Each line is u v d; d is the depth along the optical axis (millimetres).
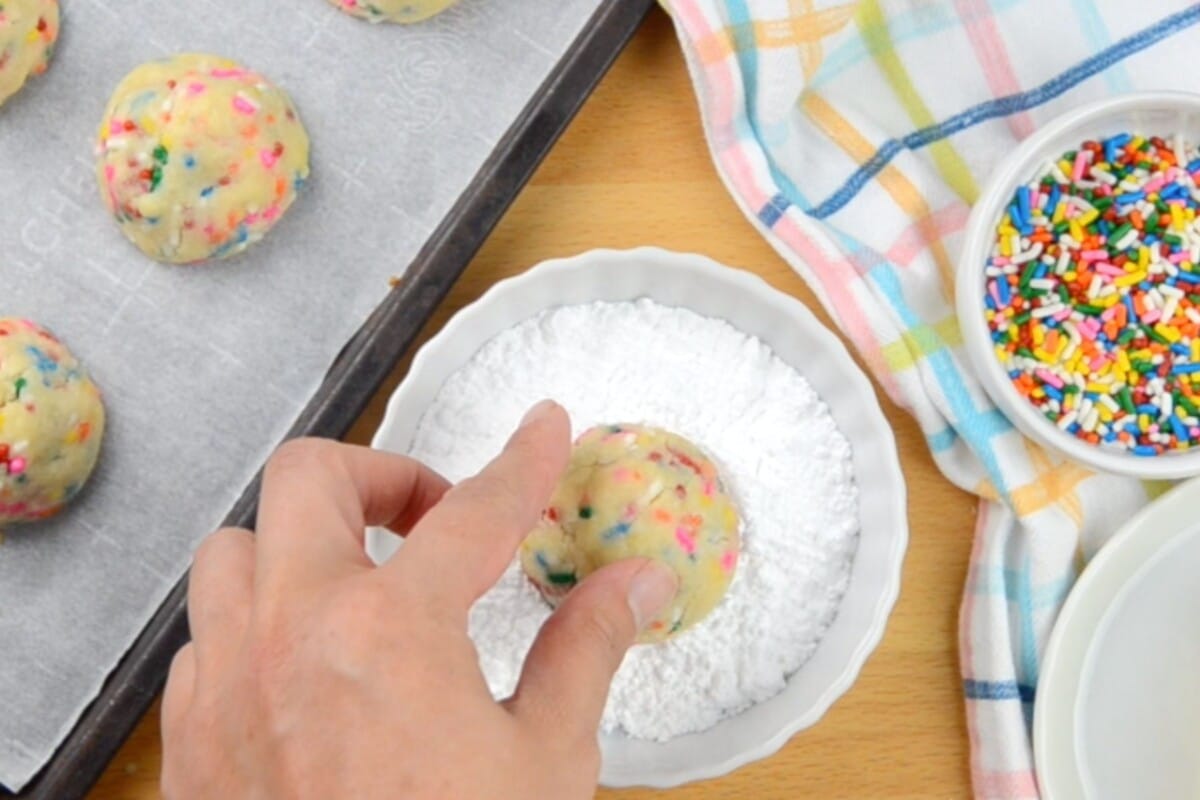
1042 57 949
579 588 616
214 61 999
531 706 556
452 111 1004
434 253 935
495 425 931
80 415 967
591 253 896
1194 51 945
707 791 942
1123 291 908
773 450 929
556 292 929
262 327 1000
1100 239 917
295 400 994
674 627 836
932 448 945
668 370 937
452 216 939
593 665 574
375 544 861
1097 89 954
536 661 575
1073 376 914
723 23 910
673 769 864
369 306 998
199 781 545
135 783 947
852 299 929
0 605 978
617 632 592
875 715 945
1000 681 915
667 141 975
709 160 972
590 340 938
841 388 917
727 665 906
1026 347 917
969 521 961
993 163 968
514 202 970
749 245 973
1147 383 912
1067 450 888
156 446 995
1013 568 944
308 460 606
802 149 972
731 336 941
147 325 1002
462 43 1006
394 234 1002
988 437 930
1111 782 934
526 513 587
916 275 964
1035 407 914
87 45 1026
